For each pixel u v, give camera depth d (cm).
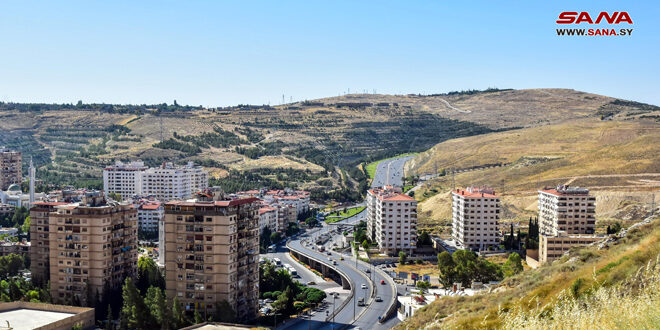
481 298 13075
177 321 19038
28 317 19812
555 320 5906
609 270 9175
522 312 6347
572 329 5762
